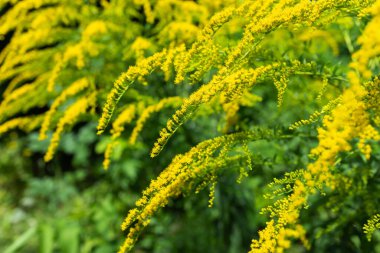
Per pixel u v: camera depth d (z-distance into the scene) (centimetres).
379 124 143
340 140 138
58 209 613
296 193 144
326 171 146
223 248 354
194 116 209
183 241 406
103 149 404
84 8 253
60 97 221
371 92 137
